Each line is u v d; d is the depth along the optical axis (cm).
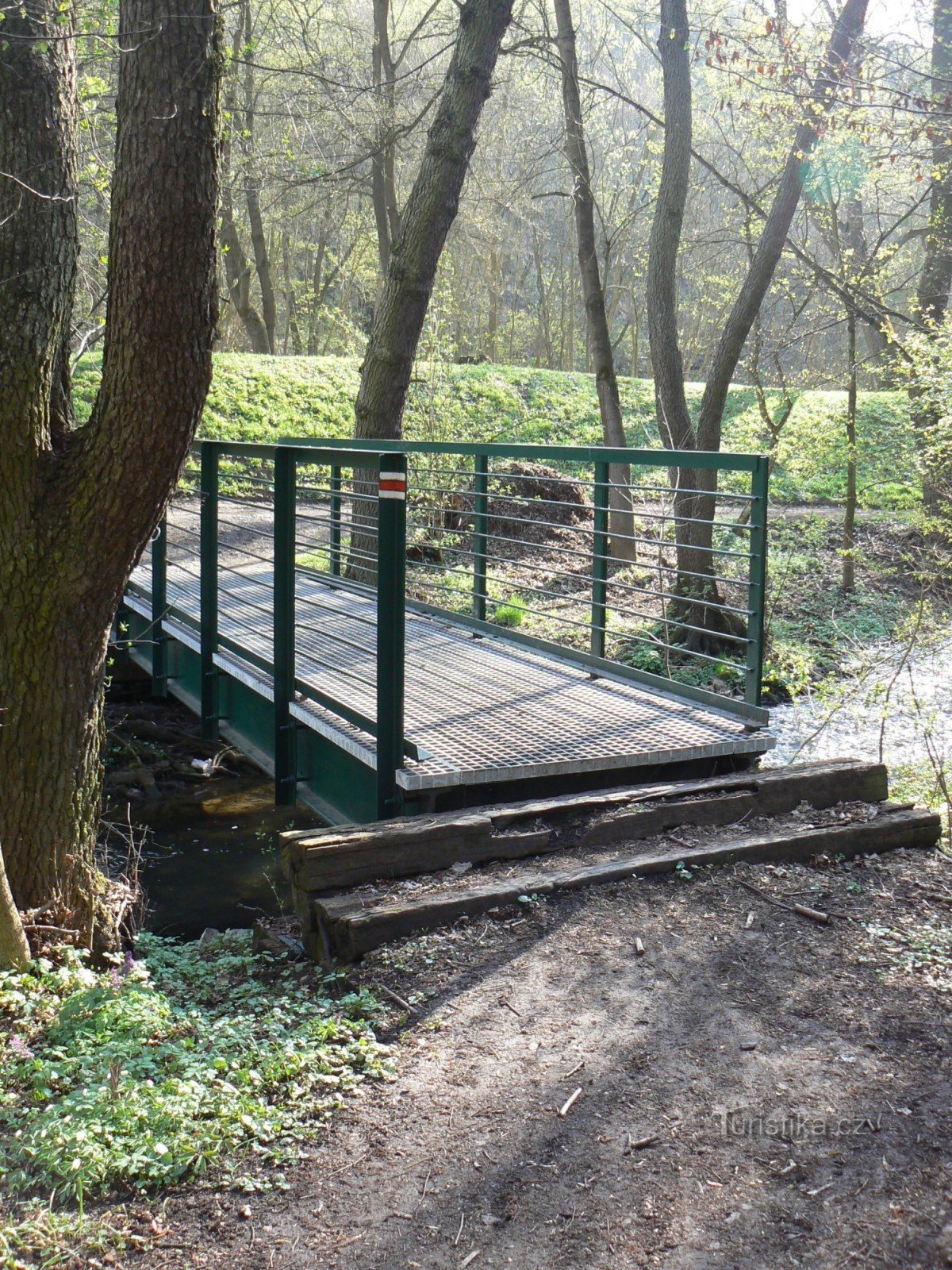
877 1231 252
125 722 1007
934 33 1409
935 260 1812
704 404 1385
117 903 534
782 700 1178
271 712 684
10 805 484
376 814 521
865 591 1619
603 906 416
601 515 702
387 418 1230
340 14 2369
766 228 1356
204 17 423
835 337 3209
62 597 479
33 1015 391
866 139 1140
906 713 966
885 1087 307
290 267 3603
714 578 597
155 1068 336
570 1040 335
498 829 455
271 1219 267
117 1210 272
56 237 474
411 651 766
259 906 699
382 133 1806
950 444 1338
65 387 494
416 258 1191
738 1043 330
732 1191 268
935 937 392
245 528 721
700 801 482
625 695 643
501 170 2448
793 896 426
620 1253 250
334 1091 319
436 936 398
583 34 2348
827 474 2295
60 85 471
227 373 2367
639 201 3164
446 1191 274
